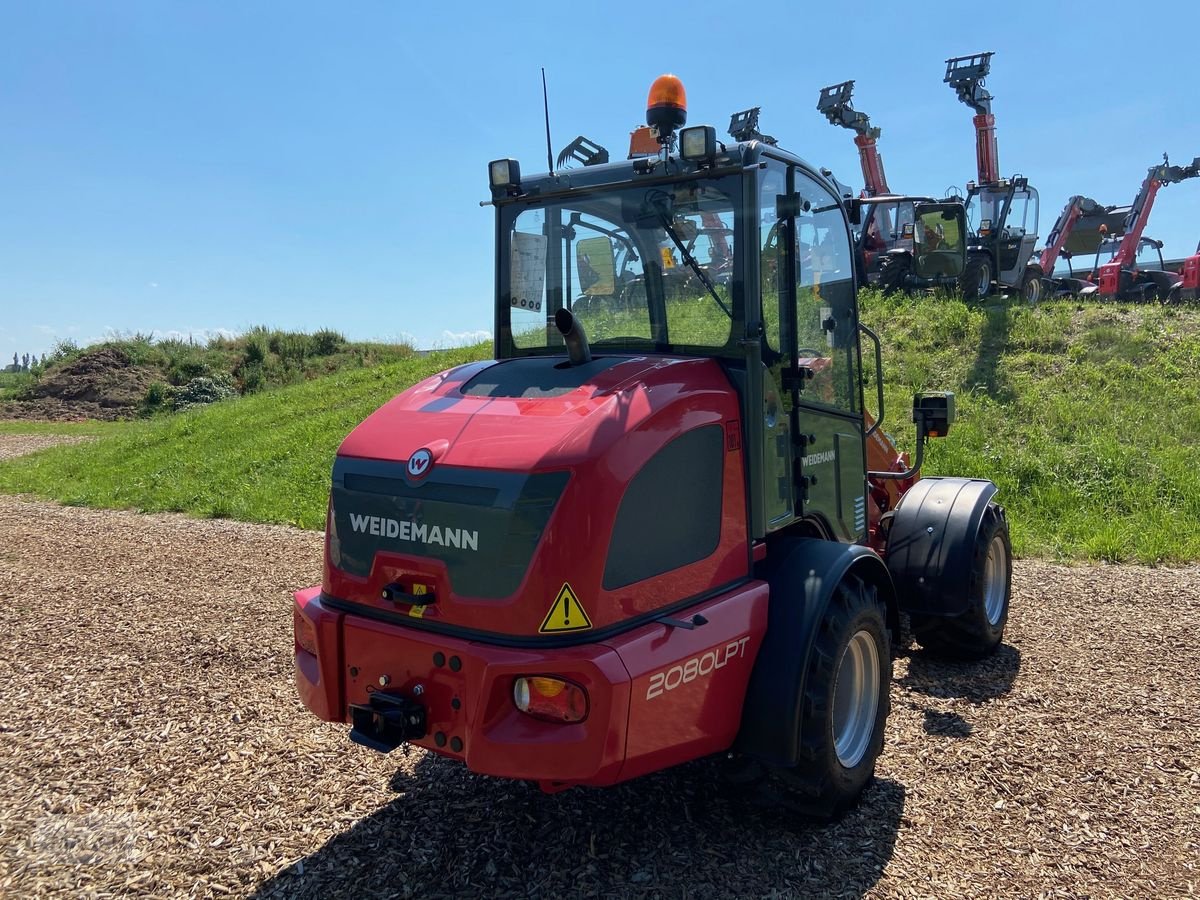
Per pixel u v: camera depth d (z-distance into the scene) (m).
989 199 15.36
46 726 4.33
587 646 2.68
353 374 18.23
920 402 5.06
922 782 3.66
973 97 15.93
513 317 3.96
